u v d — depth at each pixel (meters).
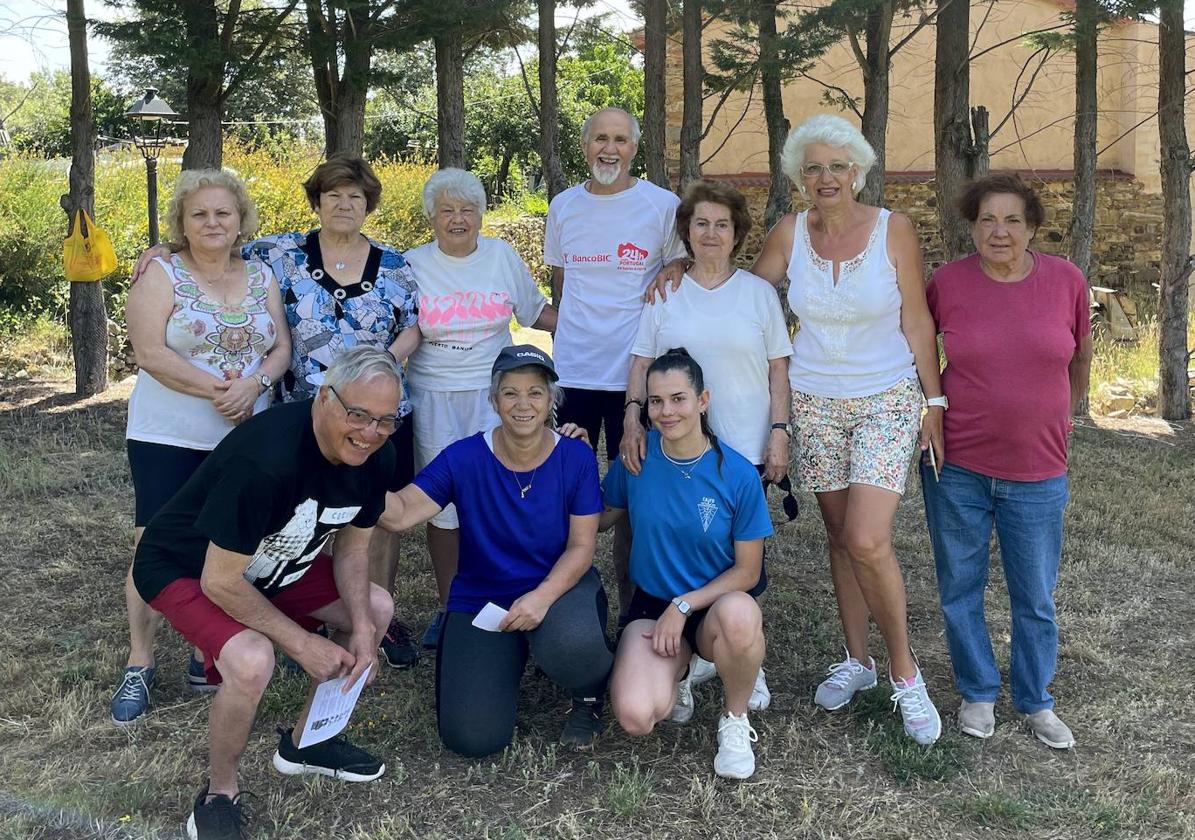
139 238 10.98
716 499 3.37
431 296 3.97
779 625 4.50
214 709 2.80
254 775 3.21
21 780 3.12
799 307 3.48
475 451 3.44
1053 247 13.92
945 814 3.09
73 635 4.21
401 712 3.63
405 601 4.67
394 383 2.68
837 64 13.30
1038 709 3.53
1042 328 3.30
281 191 13.22
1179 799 3.16
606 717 3.65
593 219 4.08
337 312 3.77
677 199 4.10
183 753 3.29
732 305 3.58
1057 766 3.37
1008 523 3.44
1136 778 3.29
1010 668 3.77
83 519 5.70
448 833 2.95
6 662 3.91
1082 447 7.71
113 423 7.93
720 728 3.31
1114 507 6.20
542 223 16.34
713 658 3.26
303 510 2.79
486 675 3.29
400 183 15.47
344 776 3.17
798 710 3.73
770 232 3.68
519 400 3.26
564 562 3.40
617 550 4.29
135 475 3.55
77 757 3.28
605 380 4.12
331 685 2.98
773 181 9.27
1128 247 14.05
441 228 3.96
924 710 3.46
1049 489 3.39
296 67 8.73
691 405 3.28
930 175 13.48
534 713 3.69
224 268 3.61
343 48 7.60
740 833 2.97
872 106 7.93
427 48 12.64
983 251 3.31
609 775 3.28
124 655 4.01
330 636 3.43
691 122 8.13
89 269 8.53
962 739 3.51
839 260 3.41
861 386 3.45
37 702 3.64
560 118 23.22
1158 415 8.88
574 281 4.16
